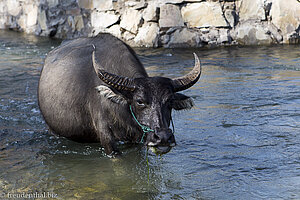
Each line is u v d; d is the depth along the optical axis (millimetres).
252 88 10258
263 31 16625
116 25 18125
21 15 23797
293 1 16547
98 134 6738
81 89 6840
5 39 20344
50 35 21016
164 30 16891
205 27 16766
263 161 6234
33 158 6652
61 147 7180
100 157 6695
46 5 21281
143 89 5523
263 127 7656
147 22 17141
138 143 6996
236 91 10023
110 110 6215
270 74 11633
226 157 6430
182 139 7207
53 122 7453
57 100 7242
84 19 19375
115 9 18078
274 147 6762
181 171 5992
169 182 5652
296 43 16516
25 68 13477
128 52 6809
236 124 7844
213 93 9906
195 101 9305
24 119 8570
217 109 8719
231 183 5539
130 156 6652
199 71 6188
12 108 9227
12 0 24344
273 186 5398
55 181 5762
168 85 5645
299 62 13016
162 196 5227
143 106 5492
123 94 5758
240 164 6160
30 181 5762
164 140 5094
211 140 7141
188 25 16906
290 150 6621
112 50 6934
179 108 6148
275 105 8891
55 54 8164
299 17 16531
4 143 7289
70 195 5301
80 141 7340
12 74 12570
